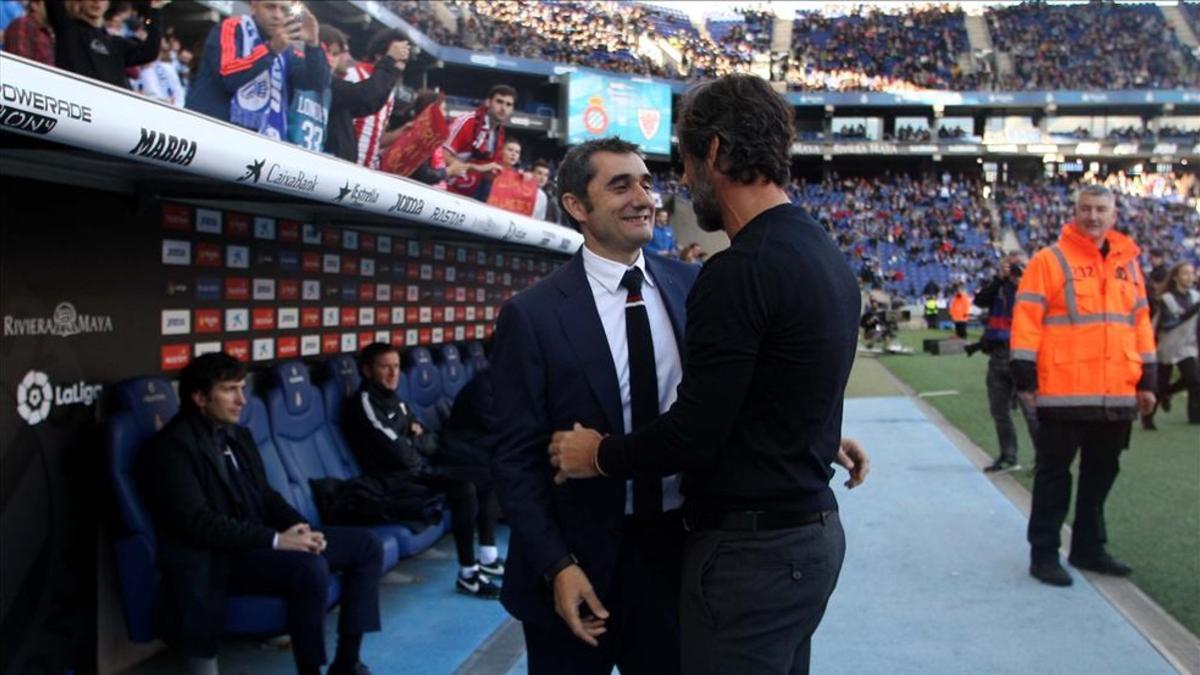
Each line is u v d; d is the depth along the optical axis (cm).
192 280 468
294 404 518
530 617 236
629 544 238
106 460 367
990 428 1049
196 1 1700
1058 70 4794
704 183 211
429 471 542
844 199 4706
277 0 483
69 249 380
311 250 594
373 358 566
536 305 238
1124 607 459
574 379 232
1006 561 542
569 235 739
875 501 695
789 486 196
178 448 362
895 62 5006
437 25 3494
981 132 4894
